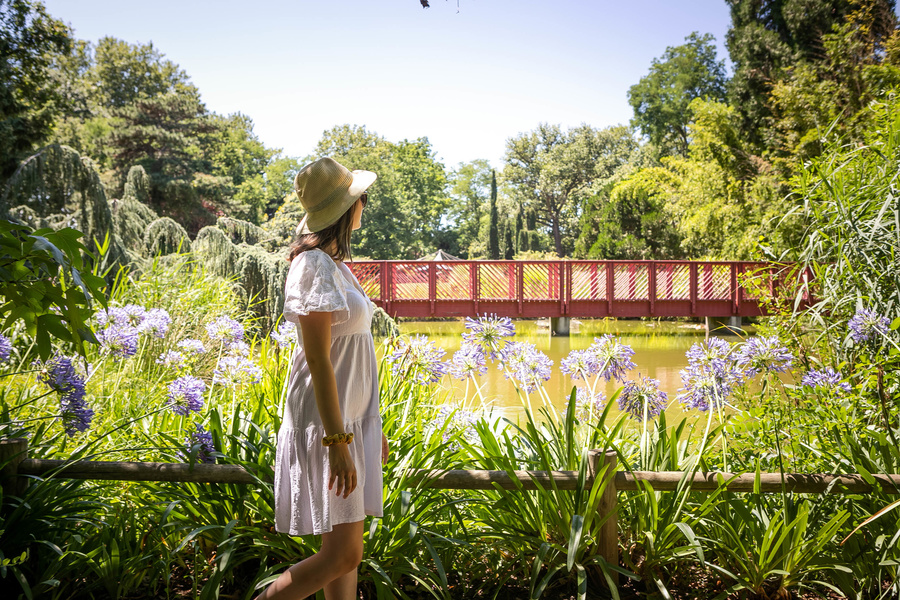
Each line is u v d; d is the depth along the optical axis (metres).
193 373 3.52
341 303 1.46
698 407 2.51
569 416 2.11
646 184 27.72
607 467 1.96
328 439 1.45
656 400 2.56
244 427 2.30
